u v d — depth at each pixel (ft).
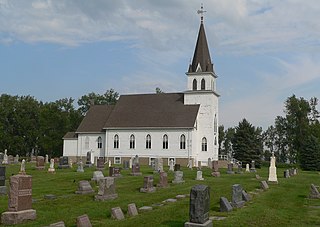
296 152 365.40
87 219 51.98
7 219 56.24
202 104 261.44
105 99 402.11
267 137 469.16
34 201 74.43
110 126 266.77
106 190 79.15
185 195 88.58
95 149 275.59
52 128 367.66
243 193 81.87
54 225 45.32
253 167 223.10
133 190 97.25
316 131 343.26
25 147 371.35
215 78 273.13
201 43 269.23
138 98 281.95
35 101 384.27
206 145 257.14
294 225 60.13
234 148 307.58
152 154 256.32
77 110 399.24
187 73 265.54
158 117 262.06
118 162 263.29
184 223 55.93
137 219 59.06
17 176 57.93
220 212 67.10
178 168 169.37
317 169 274.98
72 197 80.28
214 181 128.57
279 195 95.86
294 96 366.84
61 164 177.88
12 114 370.73
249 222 59.62
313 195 92.99
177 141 252.21
